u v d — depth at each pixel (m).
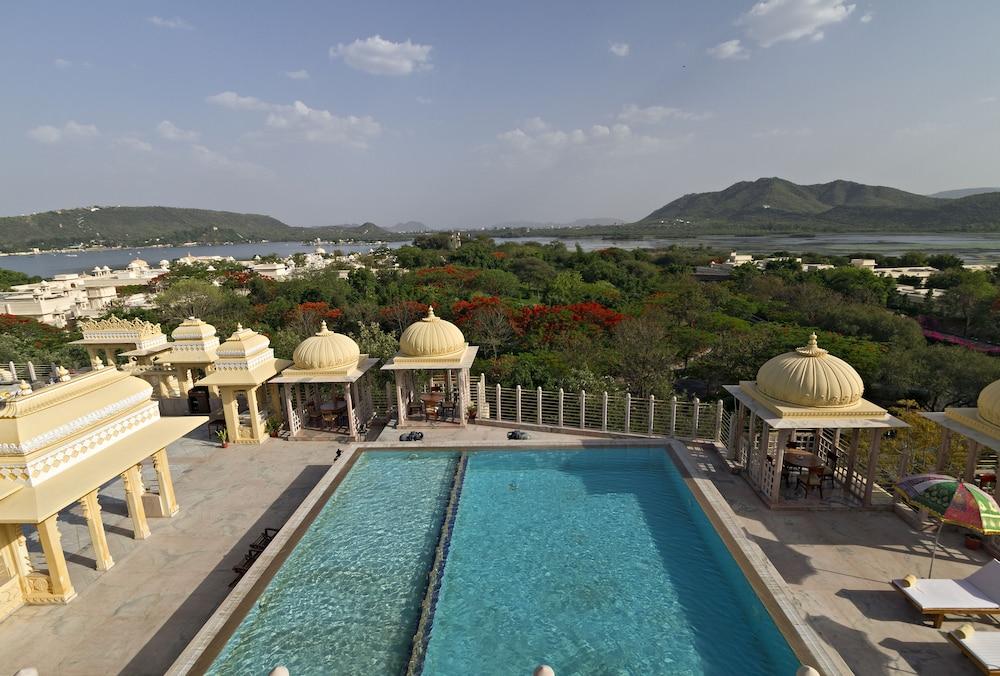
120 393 11.47
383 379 23.08
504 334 34.53
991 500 8.55
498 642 8.38
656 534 11.34
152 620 9.09
